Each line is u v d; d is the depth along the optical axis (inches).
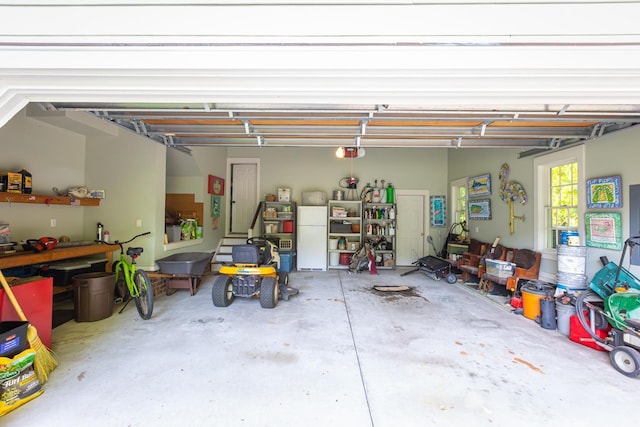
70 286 163.5
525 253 194.9
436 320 154.2
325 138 182.5
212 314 160.6
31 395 86.7
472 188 262.1
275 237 298.2
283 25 39.0
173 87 42.7
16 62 38.6
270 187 315.0
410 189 314.8
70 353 114.3
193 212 256.1
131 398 88.0
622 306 113.0
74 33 38.5
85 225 199.9
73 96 44.0
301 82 42.2
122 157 198.1
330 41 39.1
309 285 229.6
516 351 119.4
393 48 39.2
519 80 40.8
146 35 38.9
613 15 37.5
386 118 132.0
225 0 38.8
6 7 38.0
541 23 38.3
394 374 102.1
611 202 145.3
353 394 90.8
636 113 120.3
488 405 86.0
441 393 91.6
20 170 155.9
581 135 155.2
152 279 192.1
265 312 164.7
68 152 186.2
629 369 100.9
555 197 184.4
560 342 128.0
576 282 142.3
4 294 99.1
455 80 41.2
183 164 242.5
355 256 284.4
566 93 42.4
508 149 219.3
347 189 315.0
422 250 315.3
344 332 137.7
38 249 141.9
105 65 39.2
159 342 125.0
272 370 104.0
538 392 92.3
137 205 197.0
